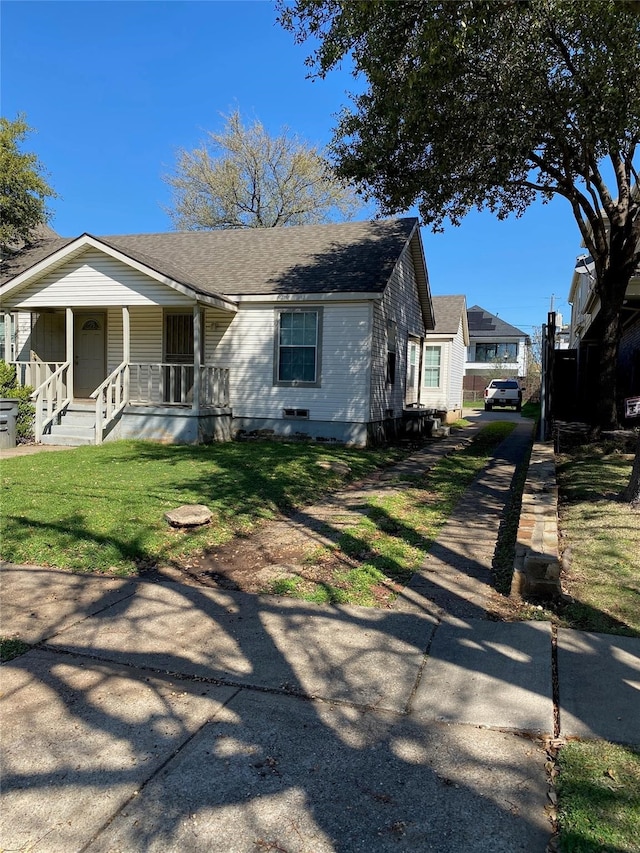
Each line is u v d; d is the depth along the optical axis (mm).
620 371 17469
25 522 5969
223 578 4801
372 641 3684
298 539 5828
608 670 3270
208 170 30484
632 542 5117
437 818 2199
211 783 2402
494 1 6691
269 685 3184
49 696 3070
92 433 12398
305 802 2291
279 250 15398
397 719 2861
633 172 10789
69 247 12562
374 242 14797
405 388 16844
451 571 4965
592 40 8281
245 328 13828
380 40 8070
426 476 9711
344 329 13094
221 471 8938
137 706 2982
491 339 53656
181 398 13094
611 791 2305
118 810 2248
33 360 14586
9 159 16297
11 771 2475
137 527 5883
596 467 8672
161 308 14438
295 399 13516
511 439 15648
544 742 2672
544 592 4227
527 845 2066
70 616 4055
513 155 9852
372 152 10547
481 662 3398
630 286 12180
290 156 30500
